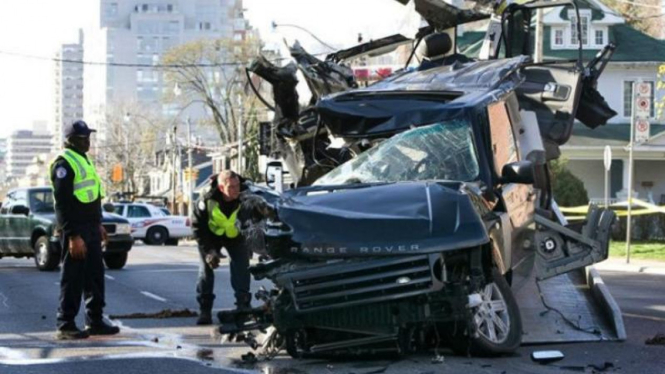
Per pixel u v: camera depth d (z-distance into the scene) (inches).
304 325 386.6
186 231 1989.4
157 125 4372.5
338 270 380.2
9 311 621.9
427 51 626.2
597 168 2103.8
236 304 506.6
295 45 644.1
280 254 386.0
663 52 2095.2
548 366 409.7
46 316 593.3
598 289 515.2
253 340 422.9
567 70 620.7
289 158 589.0
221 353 436.8
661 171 2113.7
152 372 391.2
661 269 1106.1
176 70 3270.2
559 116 613.6
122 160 4200.3
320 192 413.1
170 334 503.8
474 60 608.1
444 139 447.8
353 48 764.6
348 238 380.2
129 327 534.3
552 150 605.9
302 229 384.2
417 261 379.9
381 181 435.2
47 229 1017.5
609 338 485.7
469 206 393.4
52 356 431.2
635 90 1245.1
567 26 2075.5
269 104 622.5
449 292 383.9
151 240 1966.0
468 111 449.1
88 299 499.5
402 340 395.2
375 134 463.2
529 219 483.5
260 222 391.5
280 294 387.2
